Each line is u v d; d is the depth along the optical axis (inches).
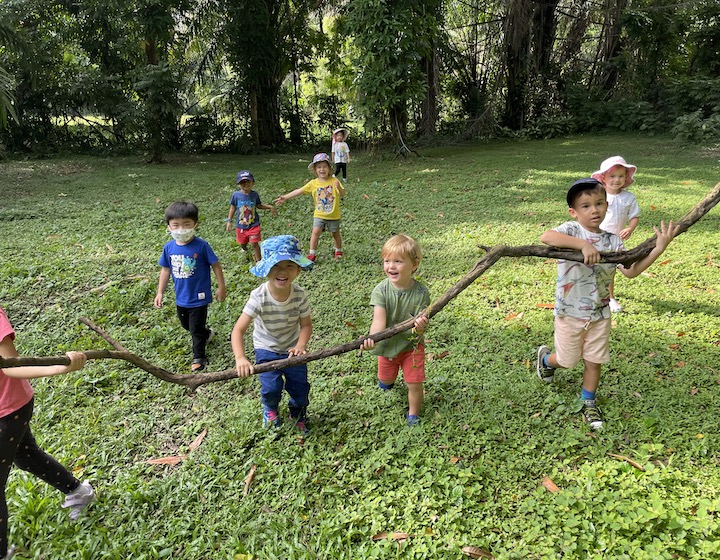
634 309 197.3
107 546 109.3
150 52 690.2
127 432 144.9
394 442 133.1
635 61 820.0
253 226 265.9
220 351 186.4
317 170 258.2
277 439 138.5
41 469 112.1
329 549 104.0
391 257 131.2
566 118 812.6
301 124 834.8
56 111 710.5
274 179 490.6
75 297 226.2
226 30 714.8
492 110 825.5
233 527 111.7
